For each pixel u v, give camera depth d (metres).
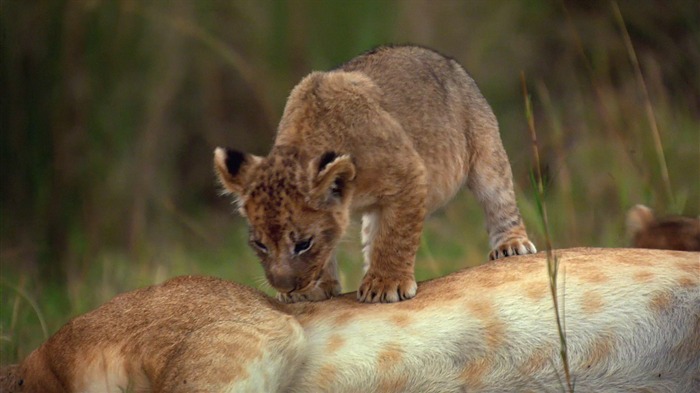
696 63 16.61
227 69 16.08
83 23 14.30
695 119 16.02
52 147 13.80
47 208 13.57
